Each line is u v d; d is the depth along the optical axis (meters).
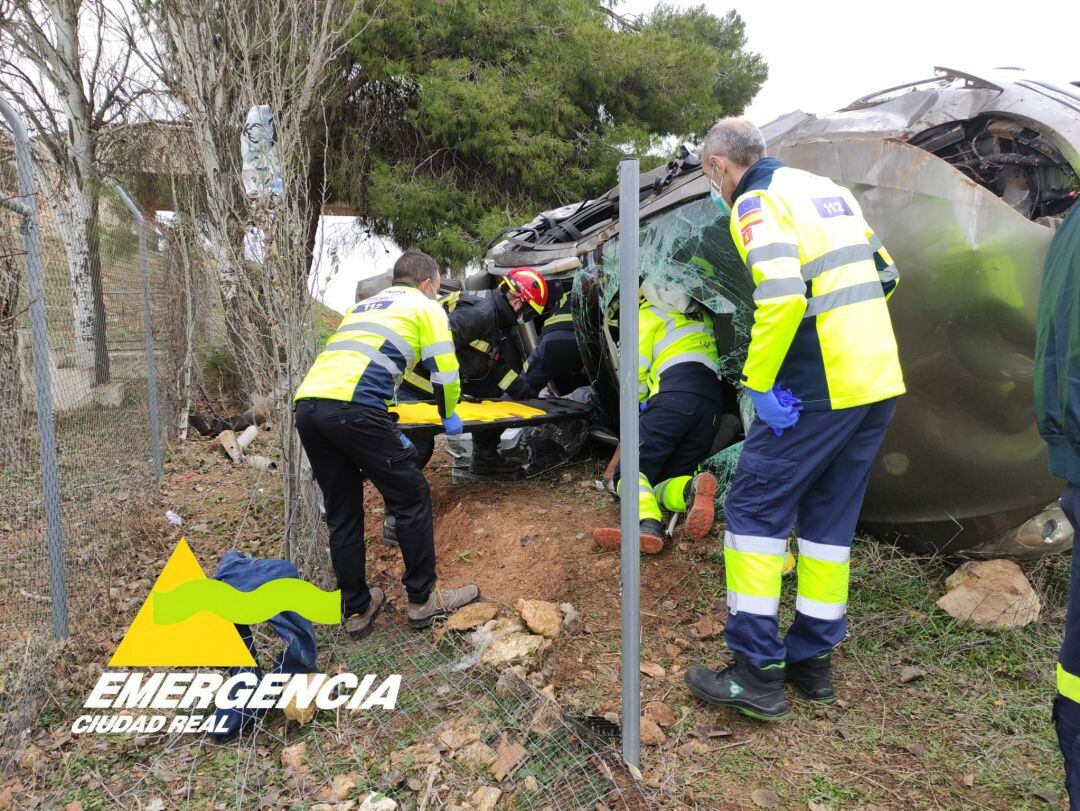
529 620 3.21
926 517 3.42
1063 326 2.01
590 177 12.34
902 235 3.06
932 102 3.31
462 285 6.84
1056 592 3.42
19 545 3.73
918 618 3.25
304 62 4.08
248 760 2.68
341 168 11.92
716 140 2.71
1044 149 3.08
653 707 2.76
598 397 5.08
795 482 2.55
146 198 7.95
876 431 2.63
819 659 2.79
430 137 12.07
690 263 3.72
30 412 4.04
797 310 2.37
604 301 4.30
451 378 3.48
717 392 3.89
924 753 2.55
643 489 3.79
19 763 2.69
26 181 3.35
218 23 3.94
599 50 12.34
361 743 2.70
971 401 3.06
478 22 11.98
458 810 2.33
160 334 7.00
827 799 2.35
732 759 2.54
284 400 3.70
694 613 3.37
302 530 3.80
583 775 2.41
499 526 4.28
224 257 3.96
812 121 3.77
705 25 14.93
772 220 2.47
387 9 11.45
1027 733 2.62
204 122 3.69
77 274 4.92
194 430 7.69
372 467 3.24
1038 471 3.04
